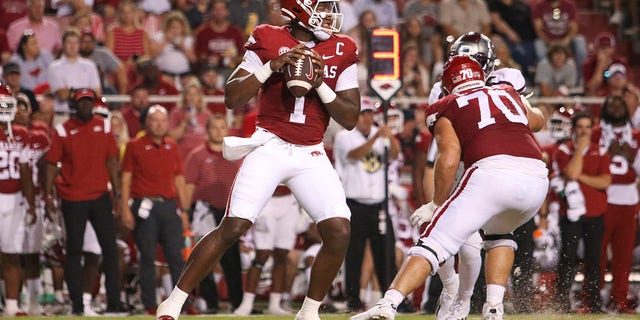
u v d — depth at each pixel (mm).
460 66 20891
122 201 34094
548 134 39281
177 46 46000
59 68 40469
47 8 50594
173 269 34156
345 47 21109
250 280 35281
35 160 34469
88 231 33938
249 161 20594
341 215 20469
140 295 34625
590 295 35594
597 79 46062
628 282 36500
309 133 20766
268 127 20797
